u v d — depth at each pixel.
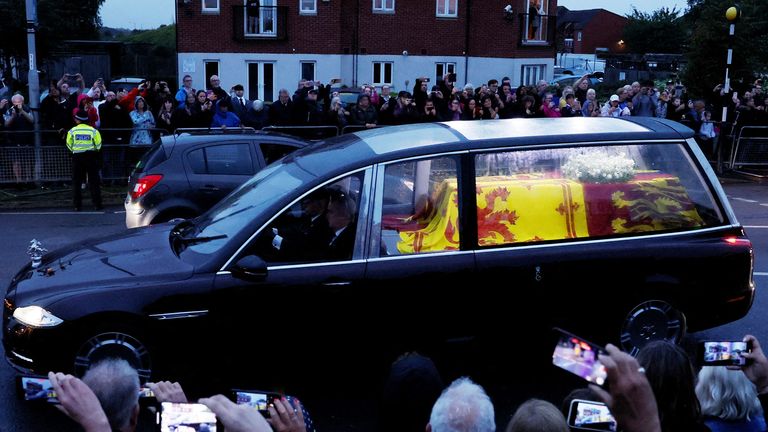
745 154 17.62
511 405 6.00
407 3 33.03
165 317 5.62
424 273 5.85
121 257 6.05
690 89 20.91
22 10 27.20
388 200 5.89
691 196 6.44
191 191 9.73
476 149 6.02
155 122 15.95
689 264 6.29
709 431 3.16
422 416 3.32
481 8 33.91
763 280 9.33
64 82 15.59
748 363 3.14
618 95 18.45
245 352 5.76
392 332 5.88
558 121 6.77
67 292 5.64
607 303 6.18
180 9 30.64
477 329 6.00
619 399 2.20
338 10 31.53
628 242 6.21
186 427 2.54
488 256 5.96
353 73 32.84
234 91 16.00
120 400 2.93
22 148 14.71
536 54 35.62
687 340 7.34
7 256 10.29
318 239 5.83
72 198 14.37
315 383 6.36
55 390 2.42
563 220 6.15
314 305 5.76
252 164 10.02
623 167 6.25
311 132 15.47
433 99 16.77
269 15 31.19
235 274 5.62
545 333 6.12
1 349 6.90
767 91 22.06
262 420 2.38
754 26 20.72
